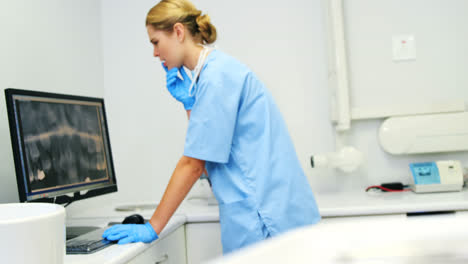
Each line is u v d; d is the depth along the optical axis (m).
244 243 1.19
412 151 1.91
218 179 1.24
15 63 1.49
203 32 1.26
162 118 2.11
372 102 2.00
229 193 1.22
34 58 1.60
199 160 1.18
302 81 2.03
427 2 1.98
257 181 1.19
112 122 2.12
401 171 1.98
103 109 1.51
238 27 2.06
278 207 1.19
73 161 1.31
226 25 2.07
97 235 1.18
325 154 1.91
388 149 1.92
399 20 1.99
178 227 1.44
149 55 2.12
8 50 1.46
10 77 1.46
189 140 1.17
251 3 2.06
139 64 2.12
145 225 1.16
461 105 1.90
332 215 1.47
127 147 2.12
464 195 1.64
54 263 0.69
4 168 1.40
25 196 1.09
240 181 1.21
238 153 1.22
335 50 1.85
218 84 1.17
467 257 0.25
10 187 1.42
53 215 0.69
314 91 2.03
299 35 2.03
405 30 1.99
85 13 1.99
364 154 2.00
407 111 1.92
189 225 1.53
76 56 1.89
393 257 0.26
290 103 2.04
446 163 1.77
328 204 1.56
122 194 2.12
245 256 0.25
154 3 2.13
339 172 2.00
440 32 1.97
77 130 1.35
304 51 2.03
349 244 0.26
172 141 2.10
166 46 1.25
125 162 2.12
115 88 2.13
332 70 1.91
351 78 2.01
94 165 1.41
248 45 2.06
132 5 2.13
